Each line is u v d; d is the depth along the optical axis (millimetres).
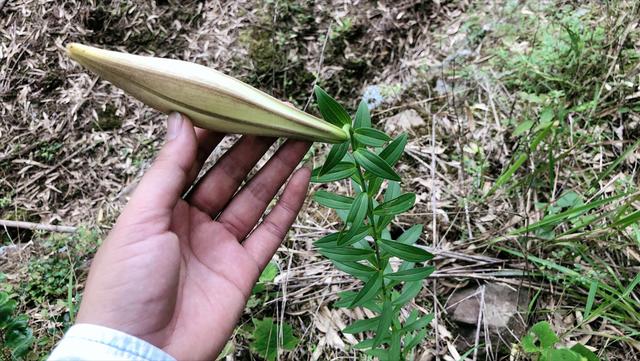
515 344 355
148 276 237
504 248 398
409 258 273
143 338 240
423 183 468
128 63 236
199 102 246
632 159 432
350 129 247
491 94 505
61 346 225
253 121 251
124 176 562
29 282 453
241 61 601
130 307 235
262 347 372
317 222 461
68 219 536
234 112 248
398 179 237
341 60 596
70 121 596
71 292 420
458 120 472
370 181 260
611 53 484
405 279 281
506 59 523
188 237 284
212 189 292
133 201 243
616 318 355
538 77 499
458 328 375
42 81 617
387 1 609
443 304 389
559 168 429
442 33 583
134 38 629
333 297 407
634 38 494
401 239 311
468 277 394
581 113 467
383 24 602
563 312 368
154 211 242
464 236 423
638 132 444
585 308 354
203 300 270
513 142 472
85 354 222
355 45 601
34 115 605
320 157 508
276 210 297
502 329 365
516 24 548
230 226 295
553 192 414
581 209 367
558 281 378
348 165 263
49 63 623
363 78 596
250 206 296
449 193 455
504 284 385
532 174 420
